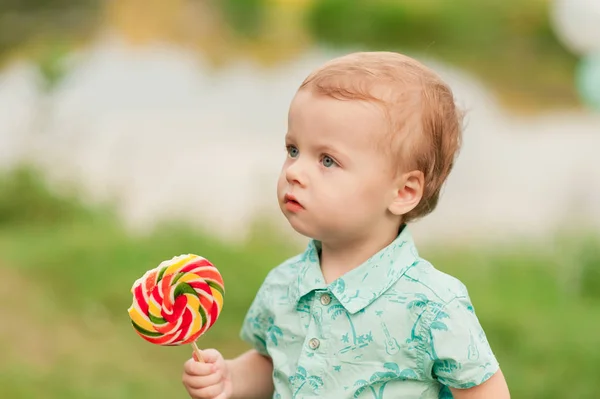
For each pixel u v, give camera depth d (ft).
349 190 8.93
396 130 9.01
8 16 58.80
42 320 22.25
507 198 37.35
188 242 27.73
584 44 37.06
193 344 9.82
